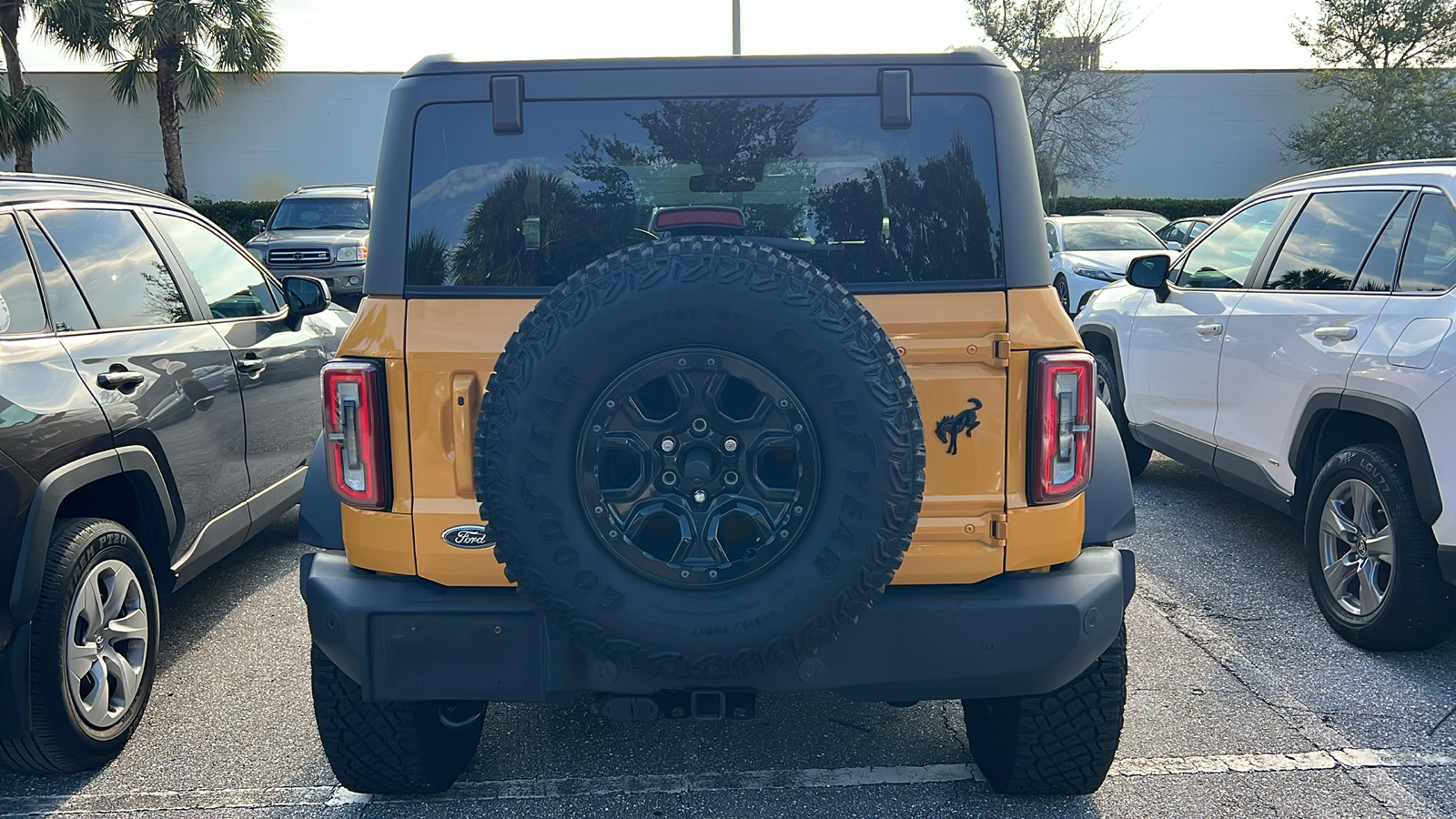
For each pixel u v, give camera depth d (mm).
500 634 2422
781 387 2135
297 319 5262
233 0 24734
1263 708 3588
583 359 2119
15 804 3068
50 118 21672
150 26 24078
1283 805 2979
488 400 2156
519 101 2520
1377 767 3186
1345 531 4160
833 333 2113
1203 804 2986
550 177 2543
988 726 3043
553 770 3234
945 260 2512
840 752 3338
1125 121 30406
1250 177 30781
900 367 2164
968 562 2471
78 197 3828
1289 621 4375
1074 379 2436
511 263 2539
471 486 2451
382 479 2455
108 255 3863
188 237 4547
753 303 2104
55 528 3227
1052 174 30094
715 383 2139
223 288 4699
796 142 2543
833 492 2150
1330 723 3477
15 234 3389
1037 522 2479
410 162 2523
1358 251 4379
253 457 4637
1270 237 5074
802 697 3760
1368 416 4133
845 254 2541
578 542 2164
